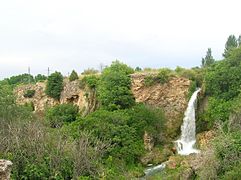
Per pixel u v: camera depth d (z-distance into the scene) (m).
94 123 46.78
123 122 49.38
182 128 54.56
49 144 32.81
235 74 51.00
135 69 64.69
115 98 54.44
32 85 75.25
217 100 51.19
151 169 44.25
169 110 55.97
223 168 27.61
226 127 38.69
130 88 56.91
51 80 69.00
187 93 56.56
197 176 30.56
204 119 52.12
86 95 61.00
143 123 51.06
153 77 57.41
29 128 34.00
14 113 42.16
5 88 47.09
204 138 49.03
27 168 29.55
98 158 36.03
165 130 53.75
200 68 62.41
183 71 59.56
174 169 37.91
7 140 31.22
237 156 28.42
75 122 47.78
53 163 31.23
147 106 54.81
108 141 43.22
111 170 35.22
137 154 46.72
